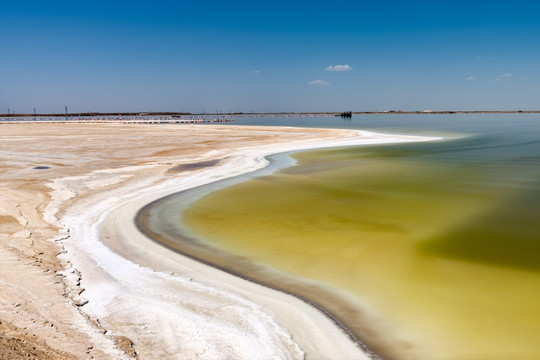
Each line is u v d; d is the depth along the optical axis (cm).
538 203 1648
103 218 1459
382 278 979
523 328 759
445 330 757
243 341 694
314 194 1845
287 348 684
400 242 1218
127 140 4584
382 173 2380
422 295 892
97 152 3381
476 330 756
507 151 3456
